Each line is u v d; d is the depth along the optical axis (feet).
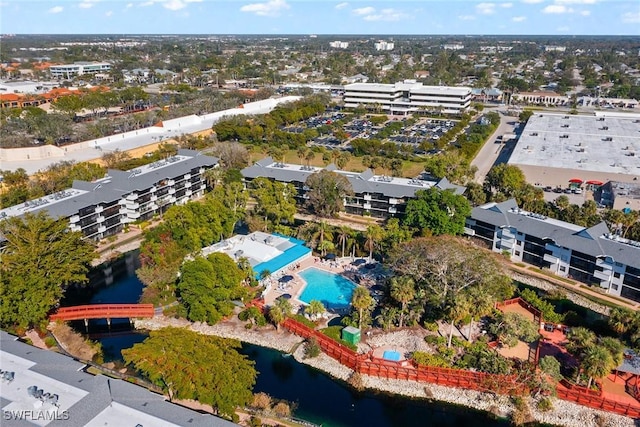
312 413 285.43
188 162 609.42
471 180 620.08
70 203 463.01
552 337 349.00
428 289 367.86
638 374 294.25
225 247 451.94
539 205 511.40
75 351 323.98
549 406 282.56
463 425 283.79
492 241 478.18
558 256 437.17
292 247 466.29
